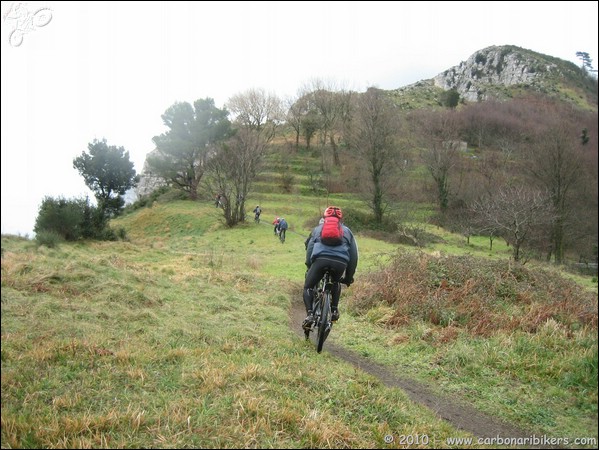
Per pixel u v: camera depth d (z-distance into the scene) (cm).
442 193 4638
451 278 1059
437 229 4091
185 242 3450
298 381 496
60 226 2686
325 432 379
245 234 3634
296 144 7775
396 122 4572
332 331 827
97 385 452
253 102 7675
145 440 357
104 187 4309
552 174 2442
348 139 5997
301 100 7769
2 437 345
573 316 809
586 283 1656
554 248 2864
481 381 570
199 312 881
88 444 341
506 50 12119
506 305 937
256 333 723
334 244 605
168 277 1281
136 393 442
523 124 4559
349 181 5712
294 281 1473
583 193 2381
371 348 720
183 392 449
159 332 682
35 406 399
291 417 401
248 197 4909
